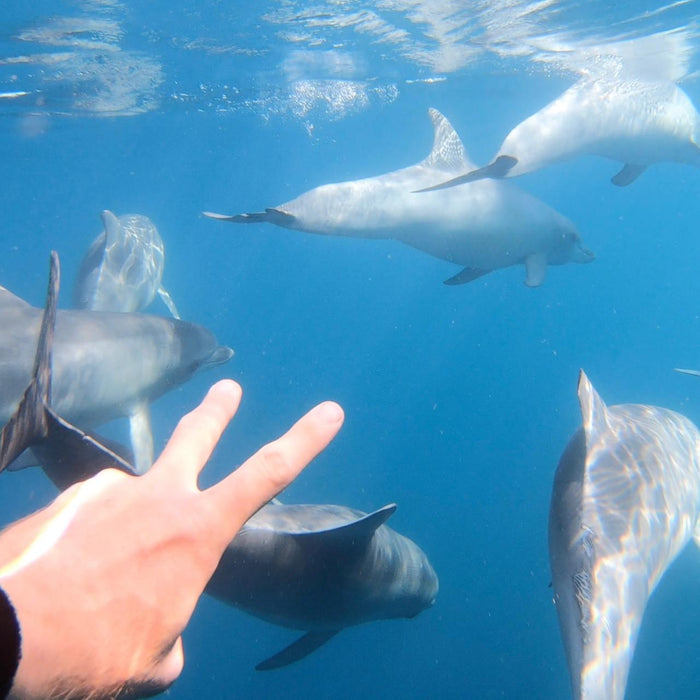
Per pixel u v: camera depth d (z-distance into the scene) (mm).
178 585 1256
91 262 11312
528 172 11102
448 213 10680
